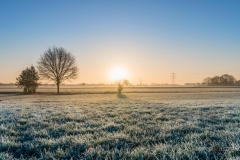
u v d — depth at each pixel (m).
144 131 5.53
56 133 5.62
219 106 13.71
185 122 7.20
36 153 3.98
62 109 12.38
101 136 5.10
